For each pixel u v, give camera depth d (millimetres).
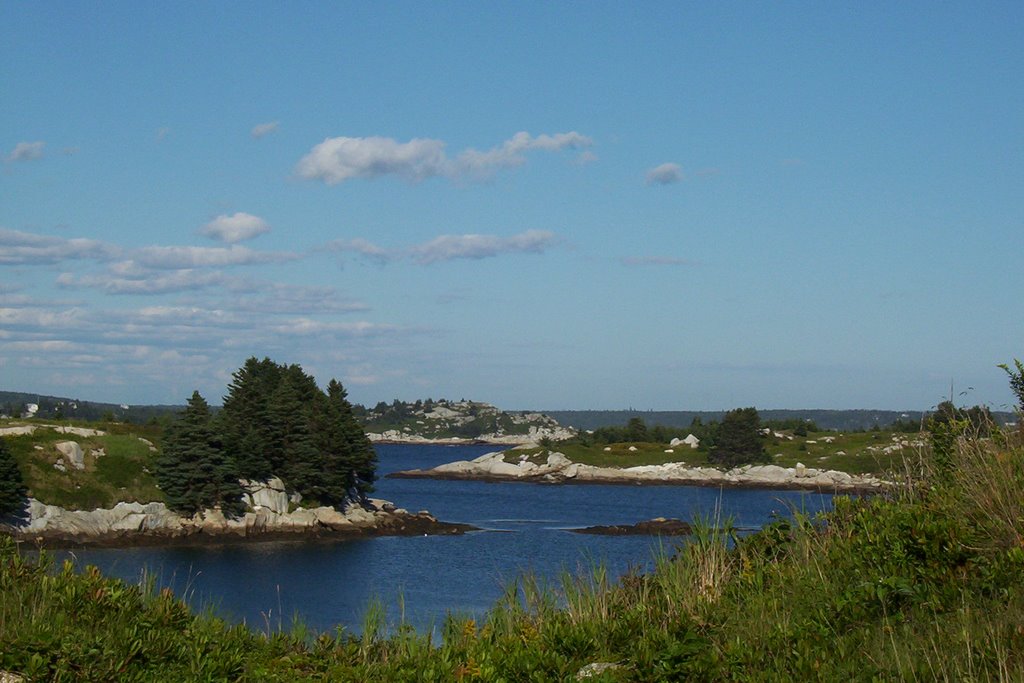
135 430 80438
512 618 10906
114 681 8648
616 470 139875
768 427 147000
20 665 8562
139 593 11359
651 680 8148
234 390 71875
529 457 150750
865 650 7789
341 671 9602
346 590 37844
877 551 9469
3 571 10797
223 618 12125
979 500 9477
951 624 7867
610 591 10930
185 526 61562
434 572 44688
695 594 10102
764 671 7812
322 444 72625
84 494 59312
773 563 10344
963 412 11383
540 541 61219
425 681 9070
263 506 65938
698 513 12125
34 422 72625
